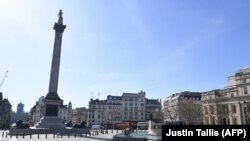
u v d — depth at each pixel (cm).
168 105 15362
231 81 9938
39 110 17888
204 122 10000
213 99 9662
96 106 17075
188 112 10019
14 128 6631
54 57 8438
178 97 13662
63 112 18788
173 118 11831
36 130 6806
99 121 16800
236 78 8838
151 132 6250
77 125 8012
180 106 10356
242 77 8588
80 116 19200
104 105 17100
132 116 16950
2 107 14900
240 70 9200
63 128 7569
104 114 16950
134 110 17050
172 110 13550
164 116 13625
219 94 9644
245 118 8138
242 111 8344
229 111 8919
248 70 8612
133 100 17238
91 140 4756
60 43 8688
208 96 10056
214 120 9462
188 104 10219
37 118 18312
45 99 7944
